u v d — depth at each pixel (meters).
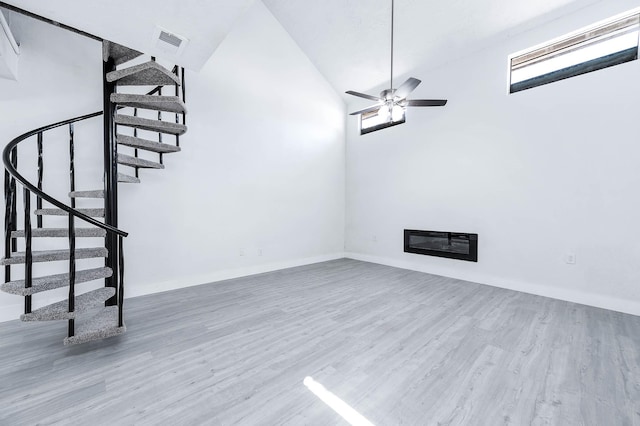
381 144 5.07
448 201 4.11
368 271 4.50
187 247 3.65
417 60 4.25
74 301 1.93
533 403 1.45
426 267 4.41
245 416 1.37
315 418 1.36
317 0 3.96
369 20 3.93
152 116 3.38
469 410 1.40
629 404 1.44
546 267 3.21
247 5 1.94
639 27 2.74
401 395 1.52
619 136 2.76
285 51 4.68
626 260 2.72
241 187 4.18
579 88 2.98
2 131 2.52
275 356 1.93
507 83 3.53
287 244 4.79
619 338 2.17
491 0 3.20
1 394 1.53
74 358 1.90
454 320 2.54
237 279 4.00
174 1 1.87
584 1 2.93
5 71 2.39
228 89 4.01
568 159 3.05
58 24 2.16
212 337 2.21
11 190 2.12
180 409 1.42
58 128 2.78
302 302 3.03
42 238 2.74
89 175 2.95
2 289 1.84
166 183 3.47
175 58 2.70
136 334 2.26
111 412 1.39
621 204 2.75
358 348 2.04
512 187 3.47
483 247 3.74
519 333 2.26
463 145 3.93
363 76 4.95
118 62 2.61
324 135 5.32
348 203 5.71
